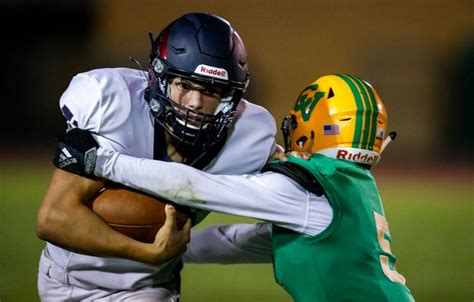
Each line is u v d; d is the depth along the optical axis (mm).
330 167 10484
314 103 10891
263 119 11453
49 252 11234
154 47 10438
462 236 26453
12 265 20547
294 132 11172
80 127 10219
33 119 47375
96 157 9875
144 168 9891
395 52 50469
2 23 48531
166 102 10281
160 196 10062
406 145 47844
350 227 10164
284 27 51438
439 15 50750
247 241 12008
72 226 9859
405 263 22469
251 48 51406
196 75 10109
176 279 11680
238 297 18312
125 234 10164
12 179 34344
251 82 50344
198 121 10336
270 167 10445
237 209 10070
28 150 41500
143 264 10820
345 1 51156
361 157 10766
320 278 10148
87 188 10008
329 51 51375
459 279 20578
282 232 10508
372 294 10086
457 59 49000
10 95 47250
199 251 12320
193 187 9961
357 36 51469
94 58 49312
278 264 10516
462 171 40875
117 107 10328
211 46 10203
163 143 10602
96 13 50094
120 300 11062
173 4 50969
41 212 9891
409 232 27000
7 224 25656
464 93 47906
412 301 10461
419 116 49344
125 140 10344
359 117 10688
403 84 49906
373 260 10219
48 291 11273
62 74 48594
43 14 48656
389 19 51125
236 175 10531
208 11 51188
